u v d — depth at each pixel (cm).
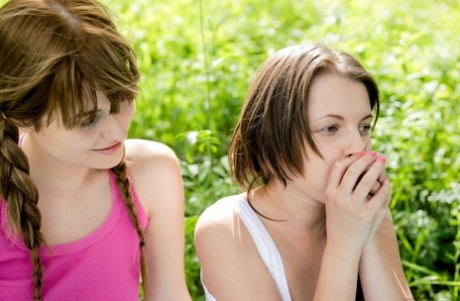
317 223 195
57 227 187
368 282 187
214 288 192
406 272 270
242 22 475
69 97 155
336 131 175
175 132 372
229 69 377
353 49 369
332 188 175
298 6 548
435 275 263
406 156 299
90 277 190
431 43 414
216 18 443
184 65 384
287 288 189
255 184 196
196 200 279
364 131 183
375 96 185
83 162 168
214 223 192
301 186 182
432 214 291
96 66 157
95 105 158
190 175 284
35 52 156
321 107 173
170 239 206
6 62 160
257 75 191
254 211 192
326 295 177
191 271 274
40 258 185
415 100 321
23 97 159
